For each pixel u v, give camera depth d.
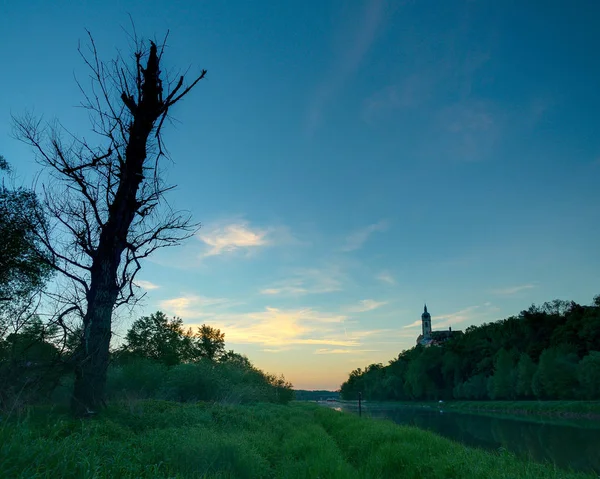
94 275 12.70
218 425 13.05
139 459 6.37
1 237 14.12
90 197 12.96
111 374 20.81
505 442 23.66
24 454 4.78
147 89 13.68
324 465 9.16
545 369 66.06
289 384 49.38
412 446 10.97
